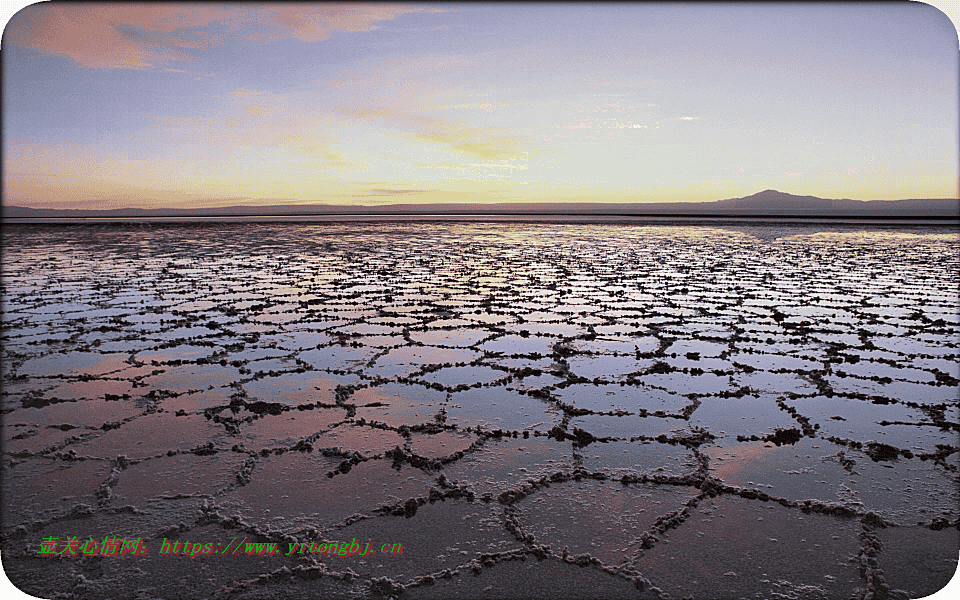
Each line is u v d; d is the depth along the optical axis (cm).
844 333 554
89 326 584
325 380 407
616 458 281
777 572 194
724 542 211
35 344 509
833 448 292
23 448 290
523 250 1589
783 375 419
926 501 238
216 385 394
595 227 3144
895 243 1822
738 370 432
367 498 243
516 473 265
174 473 264
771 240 1991
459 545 210
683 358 465
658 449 291
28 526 221
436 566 198
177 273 1042
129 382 400
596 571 195
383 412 344
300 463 275
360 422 328
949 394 375
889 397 370
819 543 210
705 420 331
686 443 298
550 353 482
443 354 479
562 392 382
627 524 223
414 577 192
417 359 463
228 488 251
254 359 462
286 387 391
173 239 2116
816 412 344
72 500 240
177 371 428
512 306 705
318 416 337
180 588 187
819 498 242
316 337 538
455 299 756
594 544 211
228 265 1190
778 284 891
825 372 426
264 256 1409
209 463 275
